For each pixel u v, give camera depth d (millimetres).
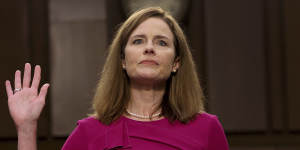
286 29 15133
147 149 4430
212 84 15188
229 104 15172
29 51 15211
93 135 4602
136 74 4578
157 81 4668
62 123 15305
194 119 4762
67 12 15562
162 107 4863
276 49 15305
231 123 15133
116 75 4867
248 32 15352
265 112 15172
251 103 15203
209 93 15180
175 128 4656
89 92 15336
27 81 4754
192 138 4574
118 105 4770
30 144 4492
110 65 4910
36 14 15453
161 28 4715
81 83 15391
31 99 4633
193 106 4781
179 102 4832
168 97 4898
